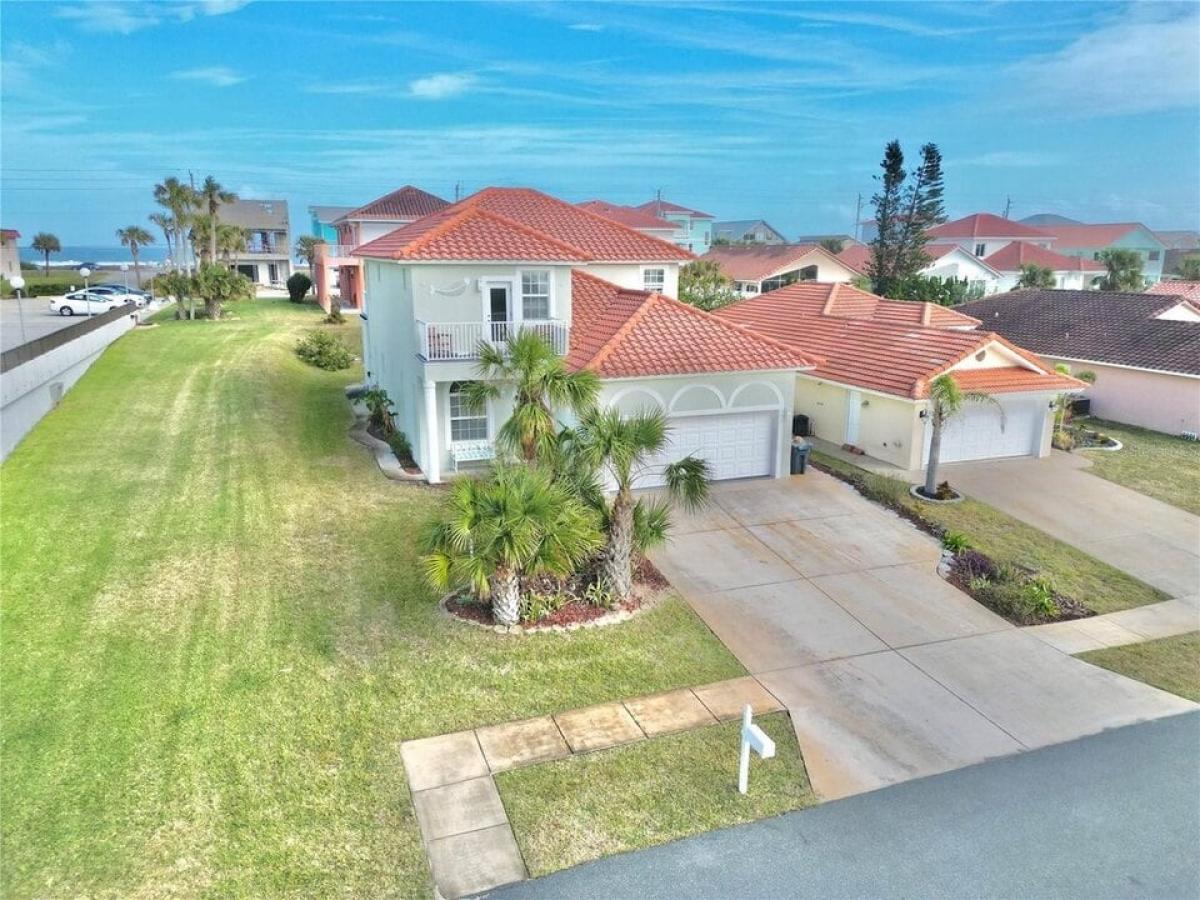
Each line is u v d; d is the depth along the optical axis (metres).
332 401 27.58
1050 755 10.29
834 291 32.97
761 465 21.09
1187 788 9.70
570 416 19.09
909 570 15.78
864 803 9.30
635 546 14.31
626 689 11.34
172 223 70.81
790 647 12.73
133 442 21.27
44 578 13.61
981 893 8.03
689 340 20.47
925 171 57.62
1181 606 14.87
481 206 27.91
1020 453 23.98
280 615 12.83
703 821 8.94
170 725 10.05
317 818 8.72
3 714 10.07
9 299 58.09
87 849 8.14
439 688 11.12
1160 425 28.23
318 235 79.50
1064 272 74.75
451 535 12.13
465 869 8.16
